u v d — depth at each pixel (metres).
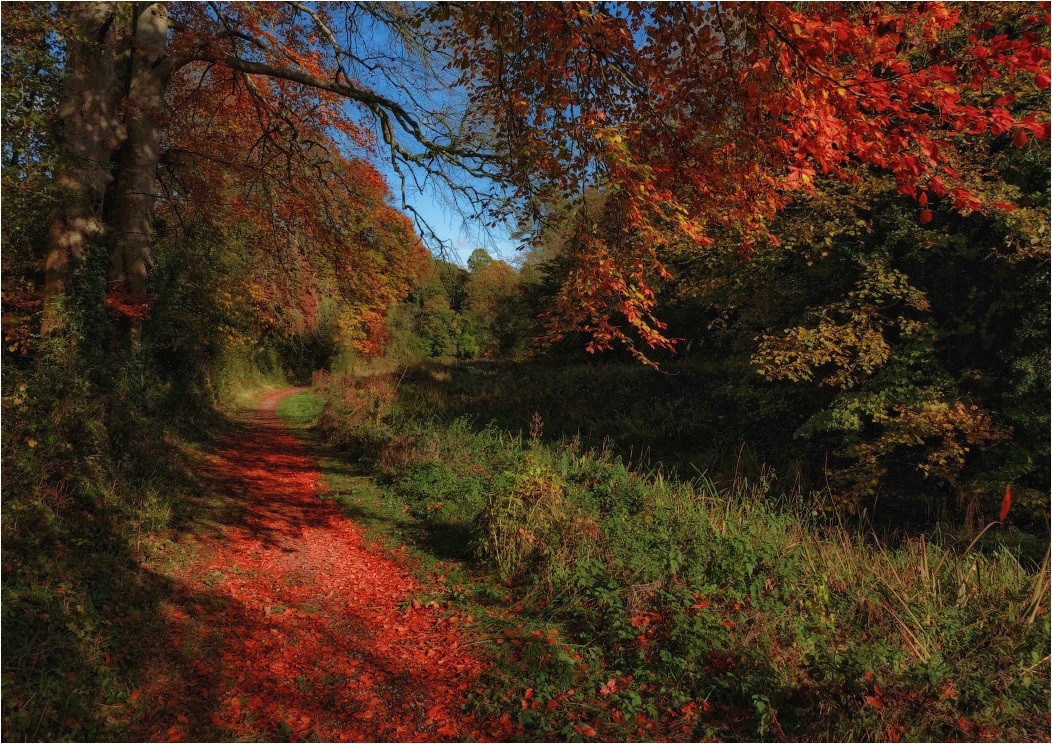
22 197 7.18
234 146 13.17
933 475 9.28
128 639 4.22
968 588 4.99
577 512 6.57
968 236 8.93
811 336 9.06
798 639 4.29
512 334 37.84
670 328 18.67
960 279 9.40
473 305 49.81
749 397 12.02
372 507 8.79
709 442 12.17
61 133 8.33
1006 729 3.60
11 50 6.07
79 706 3.37
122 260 10.05
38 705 3.25
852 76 4.04
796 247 9.95
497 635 4.91
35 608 3.96
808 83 3.69
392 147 9.89
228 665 4.27
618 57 4.84
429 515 8.12
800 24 3.57
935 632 4.42
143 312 10.00
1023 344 8.48
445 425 13.52
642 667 4.23
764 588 4.99
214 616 4.98
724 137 4.82
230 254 15.86
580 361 22.48
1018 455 8.06
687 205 5.64
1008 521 7.84
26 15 6.12
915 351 8.73
